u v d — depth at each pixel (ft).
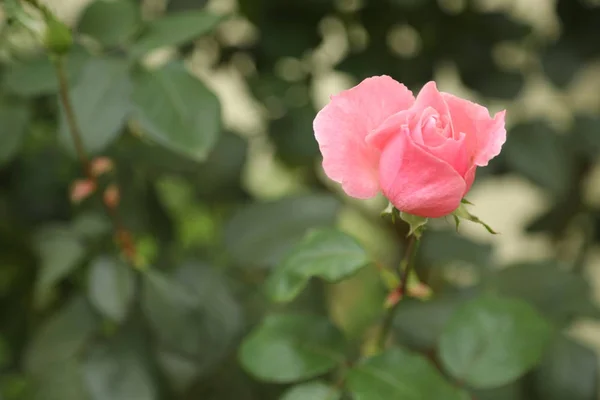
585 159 3.48
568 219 3.65
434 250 3.14
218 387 3.05
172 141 2.65
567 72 3.31
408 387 2.43
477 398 2.84
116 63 2.71
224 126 3.13
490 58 3.28
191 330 2.82
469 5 3.27
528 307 2.52
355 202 3.71
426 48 3.27
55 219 3.11
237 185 3.21
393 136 2.26
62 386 2.87
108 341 2.89
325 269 2.46
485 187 4.23
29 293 3.17
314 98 3.34
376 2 3.21
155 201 3.18
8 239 3.13
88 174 2.71
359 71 3.22
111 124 2.68
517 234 4.18
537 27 3.40
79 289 3.04
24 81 2.75
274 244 2.89
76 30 2.78
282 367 2.49
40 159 3.10
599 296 3.82
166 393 2.88
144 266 2.79
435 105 2.25
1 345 3.05
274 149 3.33
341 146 2.28
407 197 2.25
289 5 3.19
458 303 2.98
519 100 3.43
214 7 3.27
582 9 3.29
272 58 3.22
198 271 2.91
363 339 3.24
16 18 2.51
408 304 2.99
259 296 3.04
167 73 2.70
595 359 2.92
